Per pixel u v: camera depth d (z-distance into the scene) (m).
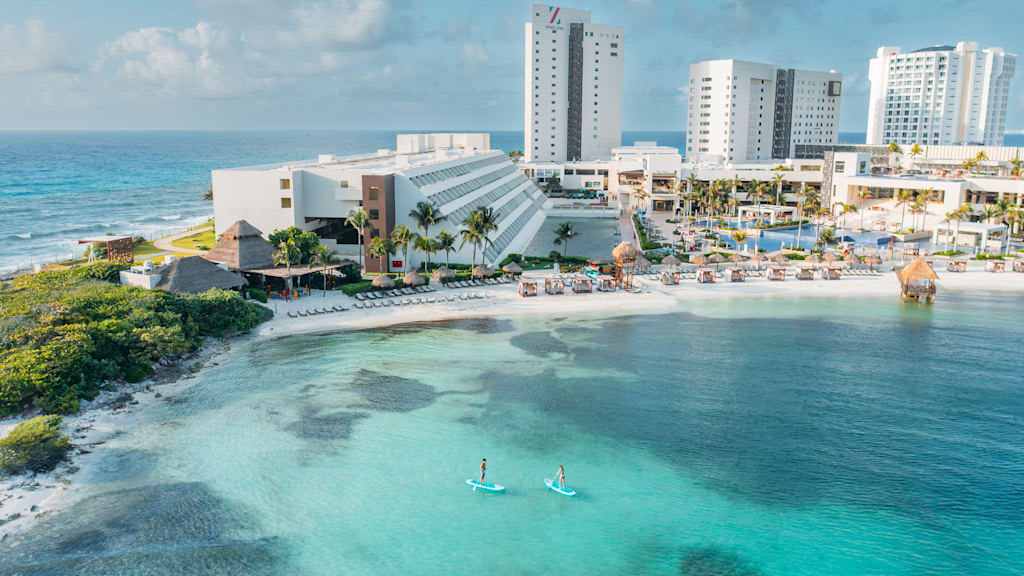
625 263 112.44
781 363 71.19
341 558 38.88
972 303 97.12
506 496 45.62
